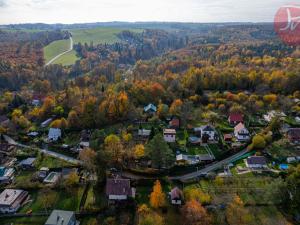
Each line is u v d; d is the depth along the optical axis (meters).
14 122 133.38
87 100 138.50
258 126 124.69
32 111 146.88
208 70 186.88
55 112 145.25
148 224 66.75
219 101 146.38
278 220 71.00
